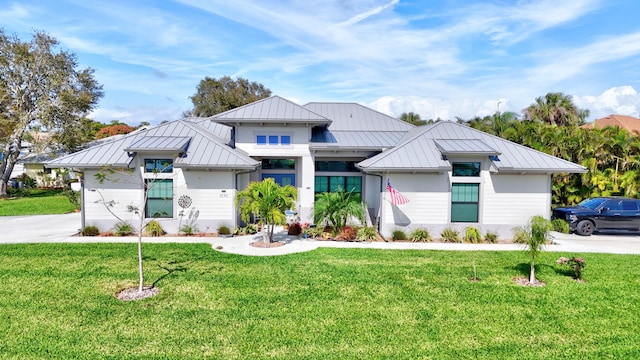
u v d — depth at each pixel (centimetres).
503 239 1695
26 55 3444
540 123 2652
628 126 3953
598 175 2136
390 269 1179
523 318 830
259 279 1065
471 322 806
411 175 1677
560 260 1134
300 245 1520
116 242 1524
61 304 874
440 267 1208
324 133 2081
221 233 1703
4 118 3462
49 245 1462
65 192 2703
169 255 1322
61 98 3506
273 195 1471
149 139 1761
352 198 1873
